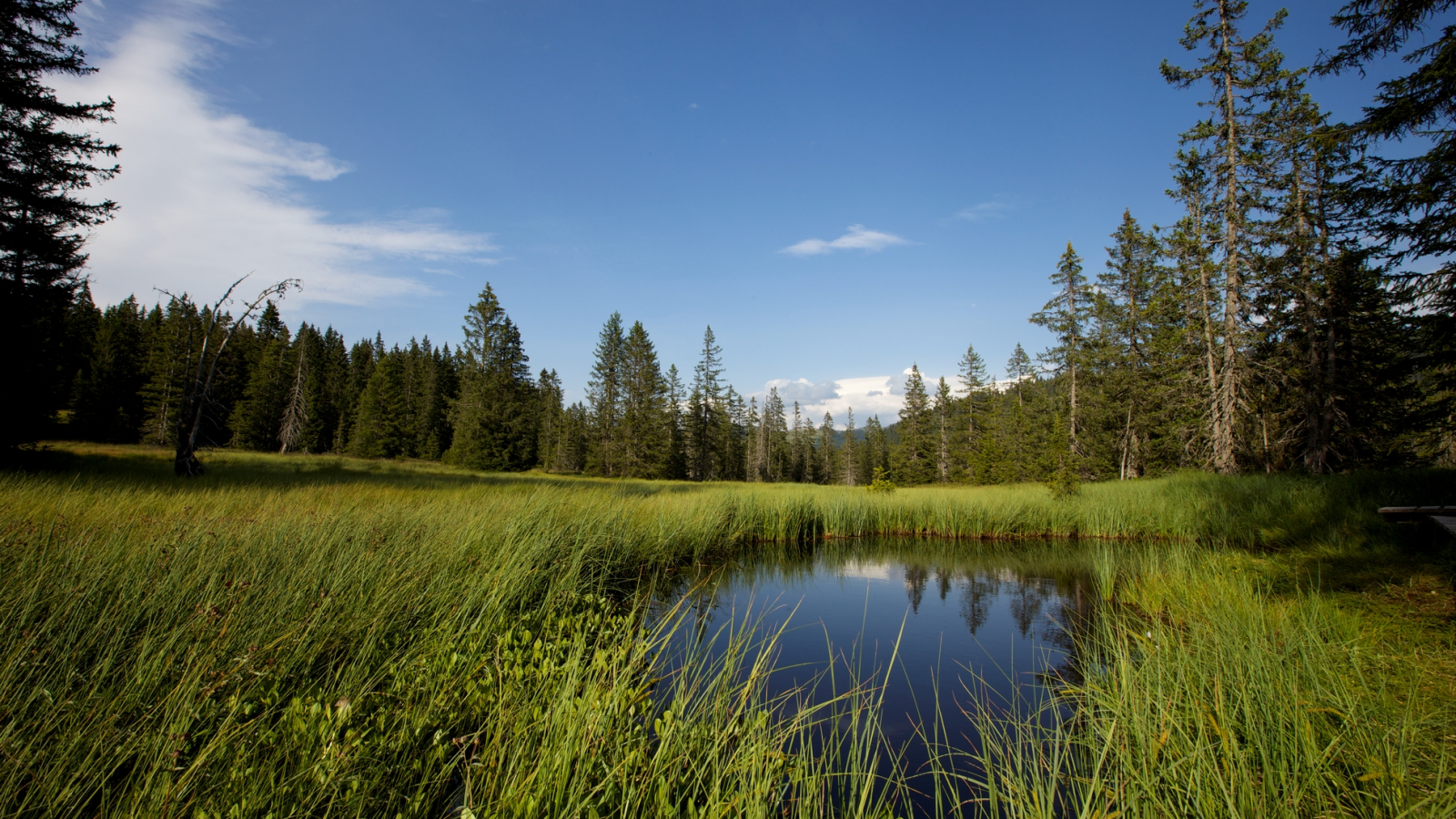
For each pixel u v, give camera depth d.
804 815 2.71
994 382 48.34
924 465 52.22
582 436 51.94
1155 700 3.59
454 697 3.21
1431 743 2.77
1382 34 9.81
